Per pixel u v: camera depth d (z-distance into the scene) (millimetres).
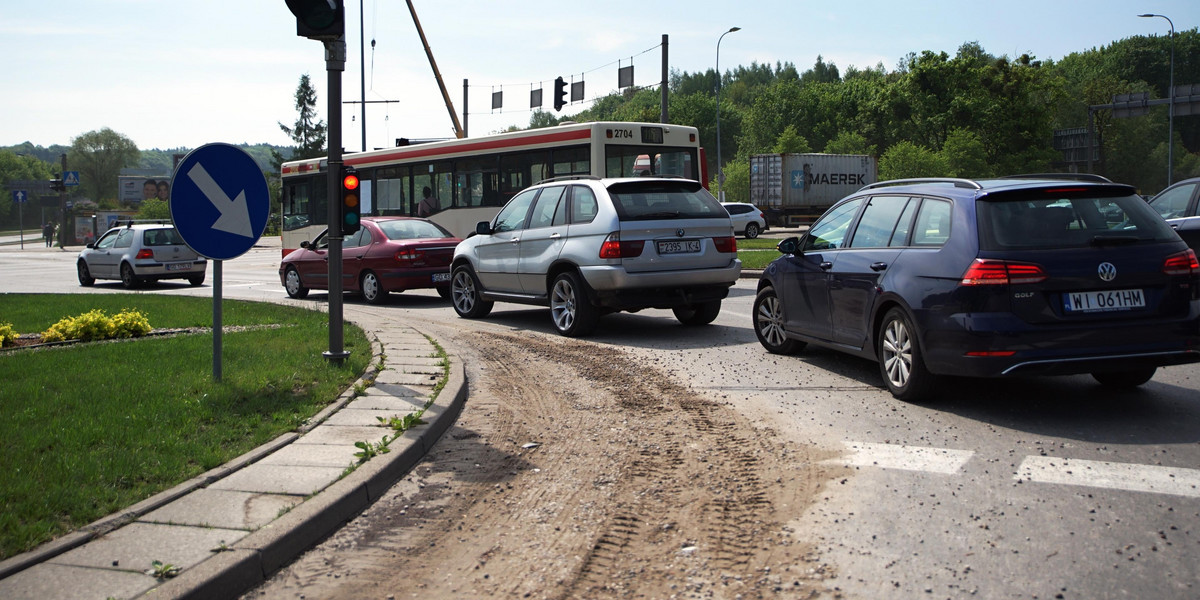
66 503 4305
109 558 3730
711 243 10695
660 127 17547
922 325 6469
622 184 10555
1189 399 6680
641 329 11352
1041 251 6066
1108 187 6316
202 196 6805
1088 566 3738
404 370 8117
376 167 21953
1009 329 5992
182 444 5398
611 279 10180
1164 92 106500
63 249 58812
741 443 5820
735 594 3559
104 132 134750
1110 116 85438
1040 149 72188
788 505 4605
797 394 7230
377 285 15828
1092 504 4484
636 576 3773
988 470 5086
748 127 107500
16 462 4922
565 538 4238
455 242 16141
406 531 4383
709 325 11617
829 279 7867
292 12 7488
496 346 10188
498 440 6086
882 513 4441
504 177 18625
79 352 9086
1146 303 6113
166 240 22609
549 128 17734
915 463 5262
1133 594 3471
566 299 10922
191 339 10055
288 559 4020
